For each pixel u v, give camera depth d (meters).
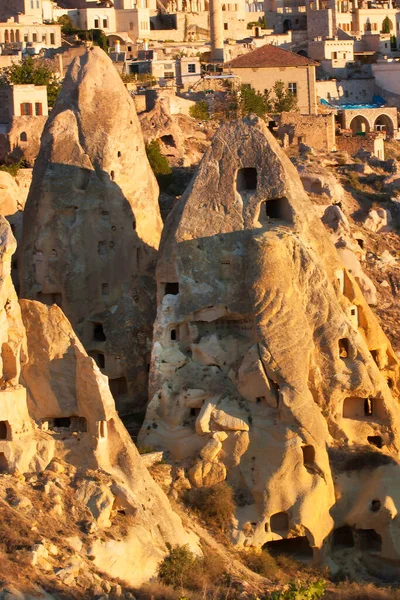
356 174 130.00
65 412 88.00
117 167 104.56
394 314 114.12
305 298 94.62
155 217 106.56
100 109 105.00
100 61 106.25
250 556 88.69
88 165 103.88
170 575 84.00
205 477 91.44
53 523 82.44
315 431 91.88
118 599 79.88
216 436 92.00
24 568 78.50
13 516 81.38
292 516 89.81
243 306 95.19
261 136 98.00
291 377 92.31
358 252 117.75
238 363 94.69
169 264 96.75
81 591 79.00
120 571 82.25
